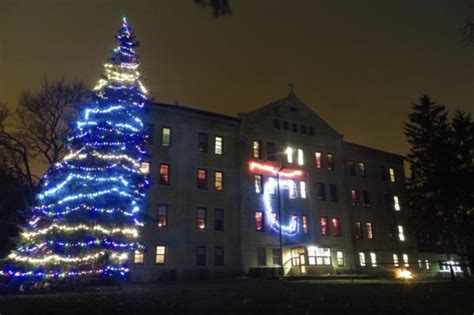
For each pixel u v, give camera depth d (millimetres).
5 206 34094
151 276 31406
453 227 42812
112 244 19781
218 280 29172
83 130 21656
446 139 46062
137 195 22484
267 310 8117
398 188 51594
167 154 35594
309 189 42906
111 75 23531
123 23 24984
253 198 38719
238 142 39875
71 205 19391
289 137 43344
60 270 18328
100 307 8812
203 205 36031
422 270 46656
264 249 37688
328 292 12578
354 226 45500
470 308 8734
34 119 32594
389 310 8383
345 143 48344
